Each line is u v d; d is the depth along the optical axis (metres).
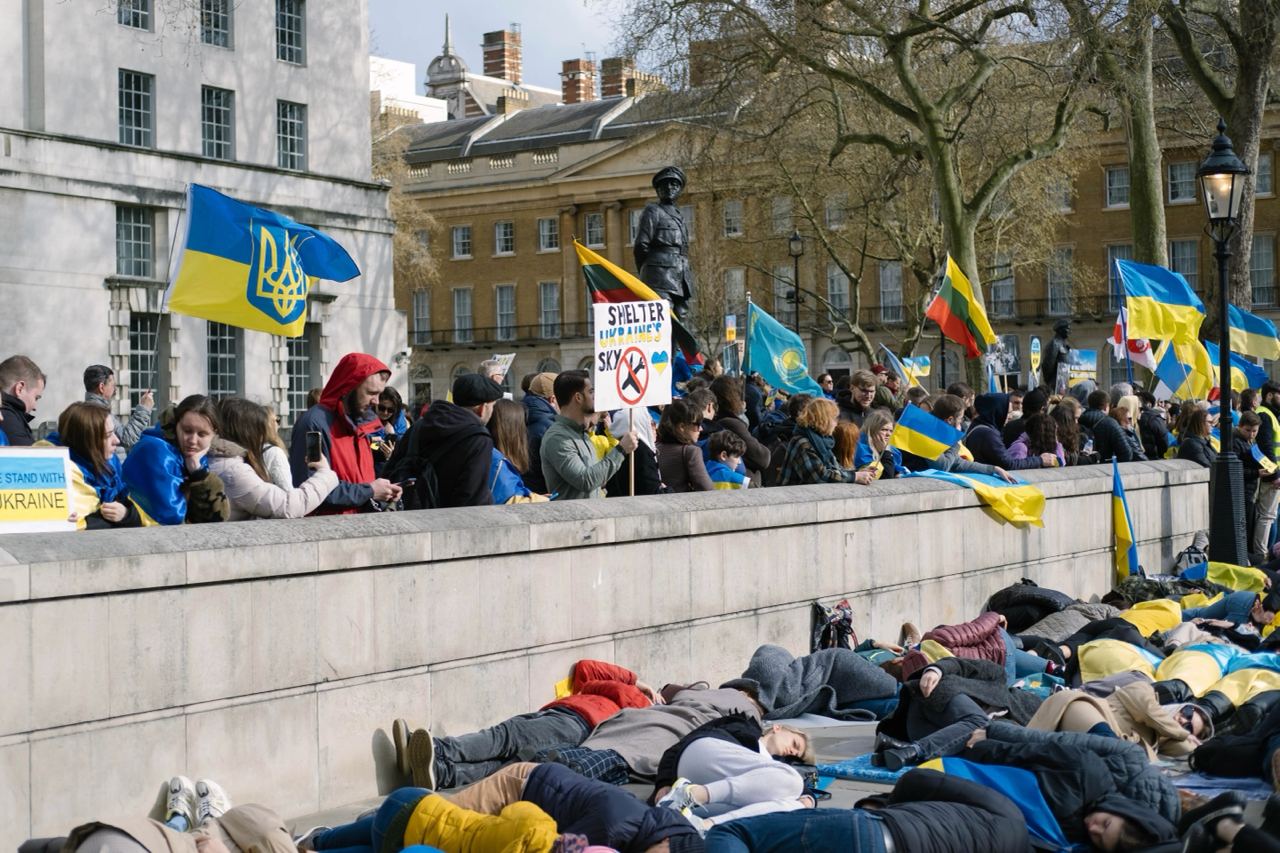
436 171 94.56
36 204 38.84
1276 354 25.09
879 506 13.09
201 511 8.16
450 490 9.74
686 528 10.90
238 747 7.82
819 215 61.88
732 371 40.50
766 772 7.84
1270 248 69.81
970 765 7.64
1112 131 72.38
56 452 7.52
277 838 6.70
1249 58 31.94
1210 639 12.70
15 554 6.81
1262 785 8.78
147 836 6.12
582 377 10.50
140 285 41.06
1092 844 7.38
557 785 6.93
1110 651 11.64
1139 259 33.72
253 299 10.83
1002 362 32.84
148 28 41.91
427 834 6.69
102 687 7.15
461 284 94.12
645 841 6.77
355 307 47.91
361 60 48.50
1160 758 9.58
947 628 11.45
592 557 10.14
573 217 89.81
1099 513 17.17
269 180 44.84
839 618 12.24
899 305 78.31
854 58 38.34
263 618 7.95
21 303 38.44
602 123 89.06
